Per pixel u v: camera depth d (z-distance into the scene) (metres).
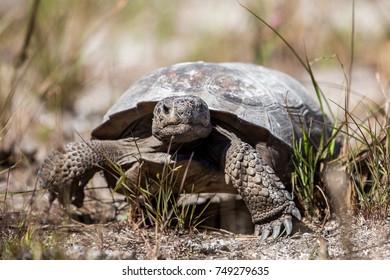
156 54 18.03
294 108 8.77
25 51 12.28
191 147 8.00
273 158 8.11
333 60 15.87
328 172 8.08
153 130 7.83
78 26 14.39
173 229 7.82
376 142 8.00
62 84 13.67
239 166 7.62
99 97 14.74
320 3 16.14
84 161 8.07
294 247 7.23
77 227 7.99
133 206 7.98
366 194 7.88
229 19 19.16
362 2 18.44
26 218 7.77
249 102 8.16
